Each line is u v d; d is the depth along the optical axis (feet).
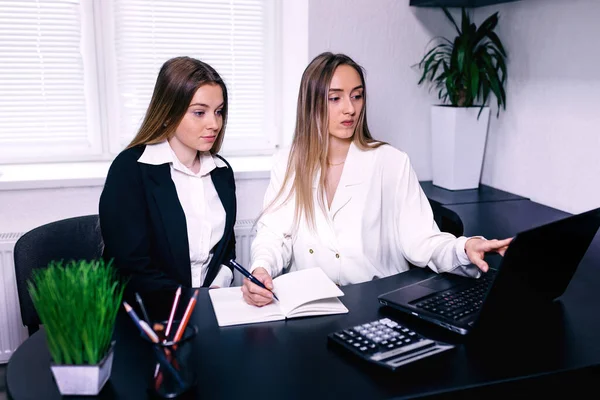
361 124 5.97
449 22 9.02
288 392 3.21
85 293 3.14
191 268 6.01
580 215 4.03
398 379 3.34
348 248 5.76
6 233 7.79
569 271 4.37
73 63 8.72
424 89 9.15
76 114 8.94
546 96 7.73
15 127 8.72
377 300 4.60
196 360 3.53
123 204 5.49
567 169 7.45
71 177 7.93
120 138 9.16
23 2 8.33
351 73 5.66
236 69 9.44
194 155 6.00
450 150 8.57
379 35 8.70
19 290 5.48
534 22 7.85
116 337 3.92
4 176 7.98
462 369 3.44
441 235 5.47
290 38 9.19
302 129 5.84
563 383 3.46
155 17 8.89
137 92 9.07
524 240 3.59
